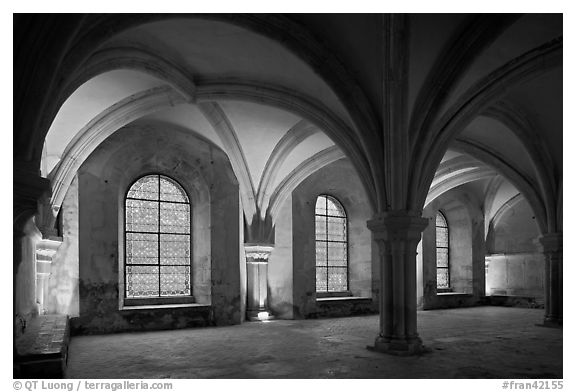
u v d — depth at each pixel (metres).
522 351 9.46
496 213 22.33
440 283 21.69
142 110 11.27
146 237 14.21
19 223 5.63
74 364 8.38
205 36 8.99
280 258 16.42
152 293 14.16
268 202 15.59
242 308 15.17
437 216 22.03
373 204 9.84
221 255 14.52
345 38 8.86
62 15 5.77
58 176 11.60
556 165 13.38
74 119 11.02
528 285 21.39
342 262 18.25
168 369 7.95
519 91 11.38
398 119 9.01
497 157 14.58
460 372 7.61
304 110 10.73
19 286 8.35
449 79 8.99
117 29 7.12
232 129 13.70
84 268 12.54
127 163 13.50
